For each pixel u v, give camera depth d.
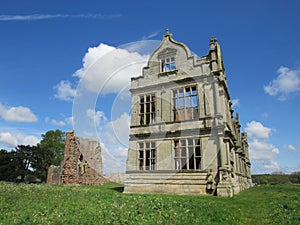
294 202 11.19
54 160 45.81
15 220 5.68
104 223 5.65
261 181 49.75
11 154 37.81
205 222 6.63
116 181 25.58
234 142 19.55
